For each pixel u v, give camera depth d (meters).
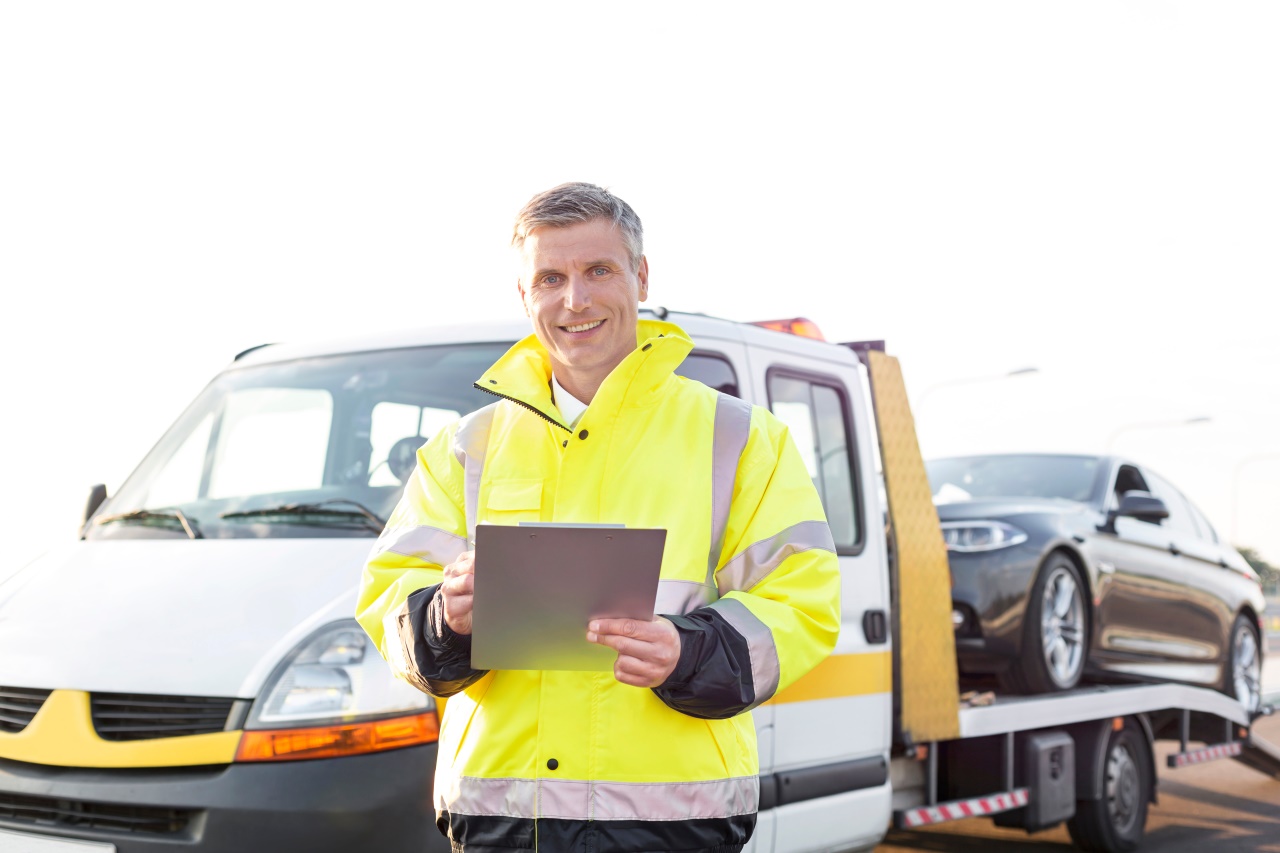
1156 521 7.40
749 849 4.03
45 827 3.22
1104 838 6.42
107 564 3.84
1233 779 9.49
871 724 4.71
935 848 6.79
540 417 2.25
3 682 3.42
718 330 4.41
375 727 3.16
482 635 1.89
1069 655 6.68
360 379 4.29
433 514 2.30
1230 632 8.57
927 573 5.18
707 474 2.22
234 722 3.14
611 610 1.86
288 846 3.05
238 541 3.79
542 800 2.05
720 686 1.99
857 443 4.95
